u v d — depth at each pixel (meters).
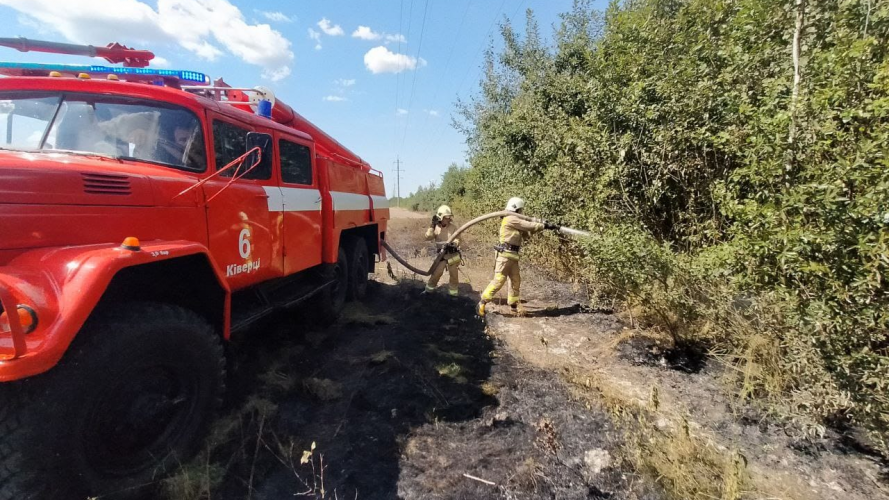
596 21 11.16
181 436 2.53
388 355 4.31
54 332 1.85
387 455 2.81
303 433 3.03
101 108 2.91
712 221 4.56
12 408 1.85
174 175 2.89
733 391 3.54
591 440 2.97
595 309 5.85
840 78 2.93
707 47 4.61
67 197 2.27
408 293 6.93
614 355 4.40
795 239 2.73
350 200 5.69
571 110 8.43
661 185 5.12
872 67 2.90
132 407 2.27
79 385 2.00
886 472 2.67
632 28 5.53
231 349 4.20
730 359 3.88
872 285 2.49
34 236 2.14
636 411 3.32
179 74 3.79
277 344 4.53
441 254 6.57
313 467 2.67
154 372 2.38
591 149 5.84
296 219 4.28
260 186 3.76
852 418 2.97
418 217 24.36
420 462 2.75
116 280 2.45
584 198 6.19
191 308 2.97
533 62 13.19
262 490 2.48
